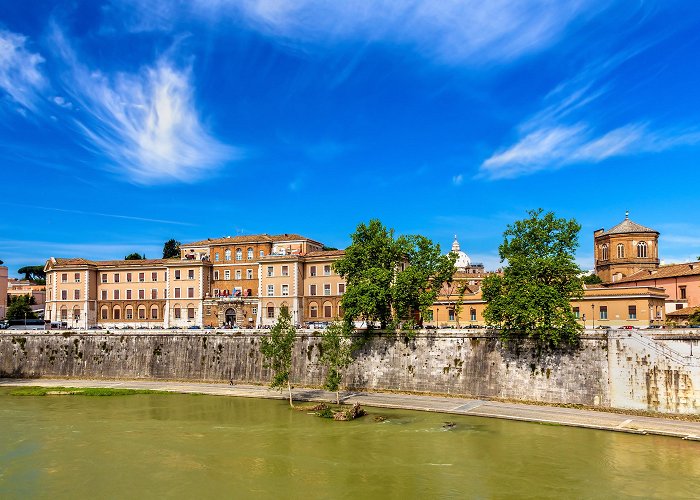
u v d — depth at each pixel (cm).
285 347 8338
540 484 4916
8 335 11144
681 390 6738
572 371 7550
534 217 8200
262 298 13288
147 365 10462
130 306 14562
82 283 14575
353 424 6956
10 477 5250
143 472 5344
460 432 6506
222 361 10094
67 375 10769
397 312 9081
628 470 5206
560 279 7944
